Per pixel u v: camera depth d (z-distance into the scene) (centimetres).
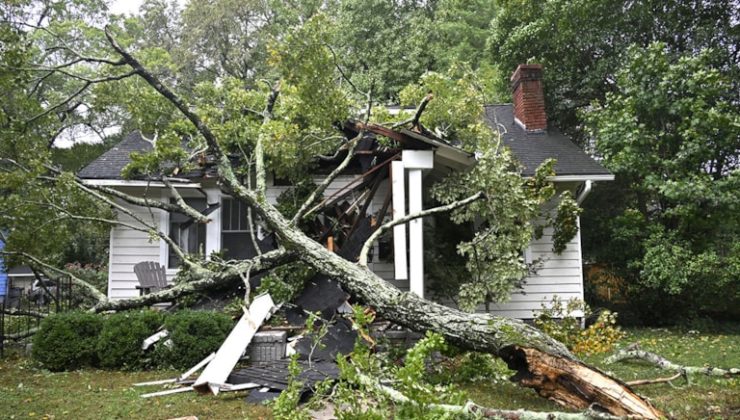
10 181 834
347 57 2103
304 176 1043
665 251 1109
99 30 1939
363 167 1005
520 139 1255
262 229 1034
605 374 479
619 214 1444
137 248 1109
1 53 761
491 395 560
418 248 888
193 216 941
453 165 1016
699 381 613
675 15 1425
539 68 1327
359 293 704
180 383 618
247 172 997
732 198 1034
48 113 902
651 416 444
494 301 917
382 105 1099
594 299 1319
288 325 786
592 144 1702
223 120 1027
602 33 1491
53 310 1052
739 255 1130
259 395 552
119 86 967
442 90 1017
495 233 922
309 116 891
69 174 880
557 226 1060
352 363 359
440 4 2425
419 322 621
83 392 583
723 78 1157
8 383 631
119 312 853
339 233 986
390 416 381
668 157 1173
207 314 743
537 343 512
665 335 1065
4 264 902
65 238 940
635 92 1180
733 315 1259
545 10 1491
